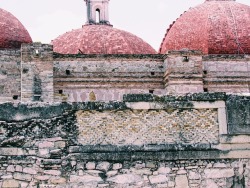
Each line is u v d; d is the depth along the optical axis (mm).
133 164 9664
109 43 26062
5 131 9641
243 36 25547
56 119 9703
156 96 9844
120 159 9641
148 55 23578
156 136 9797
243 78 24094
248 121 9906
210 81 23828
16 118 9672
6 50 22562
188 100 9875
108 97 23141
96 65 23188
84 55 23078
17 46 25125
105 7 28984
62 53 24062
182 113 9898
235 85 24078
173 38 26672
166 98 9859
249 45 25391
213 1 28078
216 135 9883
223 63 24125
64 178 9555
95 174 9594
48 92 21766
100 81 23094
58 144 9648
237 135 9859
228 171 9781
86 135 9695
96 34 26500
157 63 23688
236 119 9906
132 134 9766
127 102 9789
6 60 22469
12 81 22344
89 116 9750
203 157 9750
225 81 23953
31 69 21828
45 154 9602
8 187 9477
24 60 21844
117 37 26469
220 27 25781
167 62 22844
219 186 9734
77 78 22891
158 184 9641
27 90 21594
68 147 9641
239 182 9766
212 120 9930
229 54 24453
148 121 9828
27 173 9539
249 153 9844
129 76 23344
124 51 25844
